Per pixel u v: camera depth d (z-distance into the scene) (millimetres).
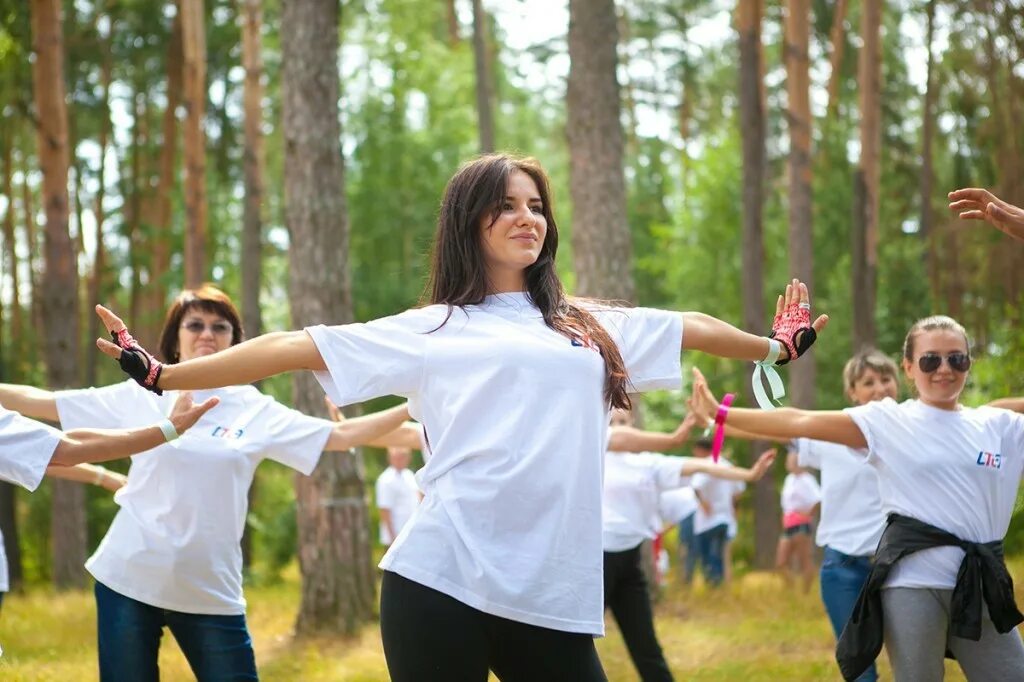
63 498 18734
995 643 5156
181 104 27156
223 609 5535
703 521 15969
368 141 29469
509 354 3645
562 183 35938
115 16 26953
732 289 26625
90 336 27859
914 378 5453
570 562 3580
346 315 12367
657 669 7555
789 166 19359
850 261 23609
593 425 3689
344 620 11891
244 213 20156
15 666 9578
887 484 5375
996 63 18906
